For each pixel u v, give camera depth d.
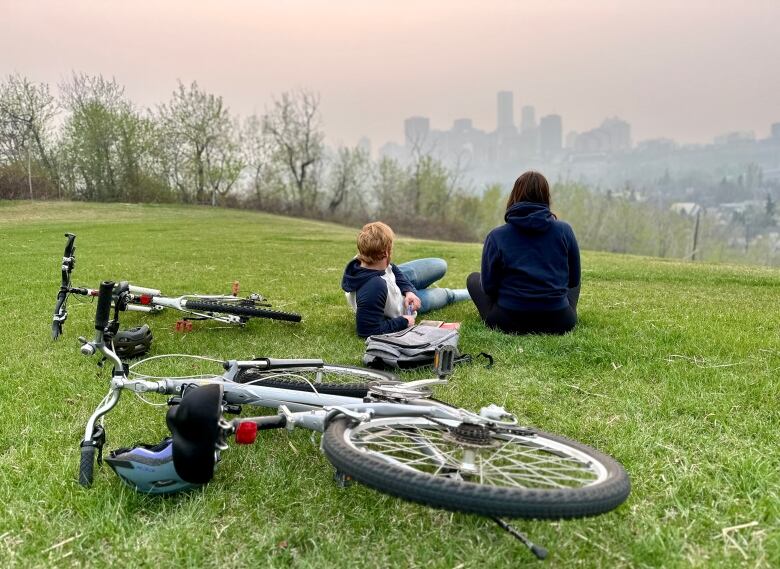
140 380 3.21
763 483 2.84
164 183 51.59
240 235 23.08
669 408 3.78
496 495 2.01
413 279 6.48
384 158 62.19
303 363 3.69
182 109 50.69
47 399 4.03
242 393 3.22
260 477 2.95
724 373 4.39
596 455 2.50
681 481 2.88
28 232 22.30
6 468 3.07
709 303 7.45
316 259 13.47
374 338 4.67
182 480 2.72
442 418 2.65
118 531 2.54
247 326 6.12
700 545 2.44
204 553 2.41
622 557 2.37
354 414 2.63
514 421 2.67
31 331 6.01
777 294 8.40
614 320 6.15
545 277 5.35
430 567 2.32
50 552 2.41
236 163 52.72
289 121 56.16
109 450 3.24
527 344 5.15
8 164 43.88
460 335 5.50
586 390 4.15
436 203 62.81
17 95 44.69
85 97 48.22
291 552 2.43
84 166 48.47
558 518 2.01
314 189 58.84
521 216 5.36
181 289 8.67
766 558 2.34
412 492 2.08
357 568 2.31
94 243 17.83
